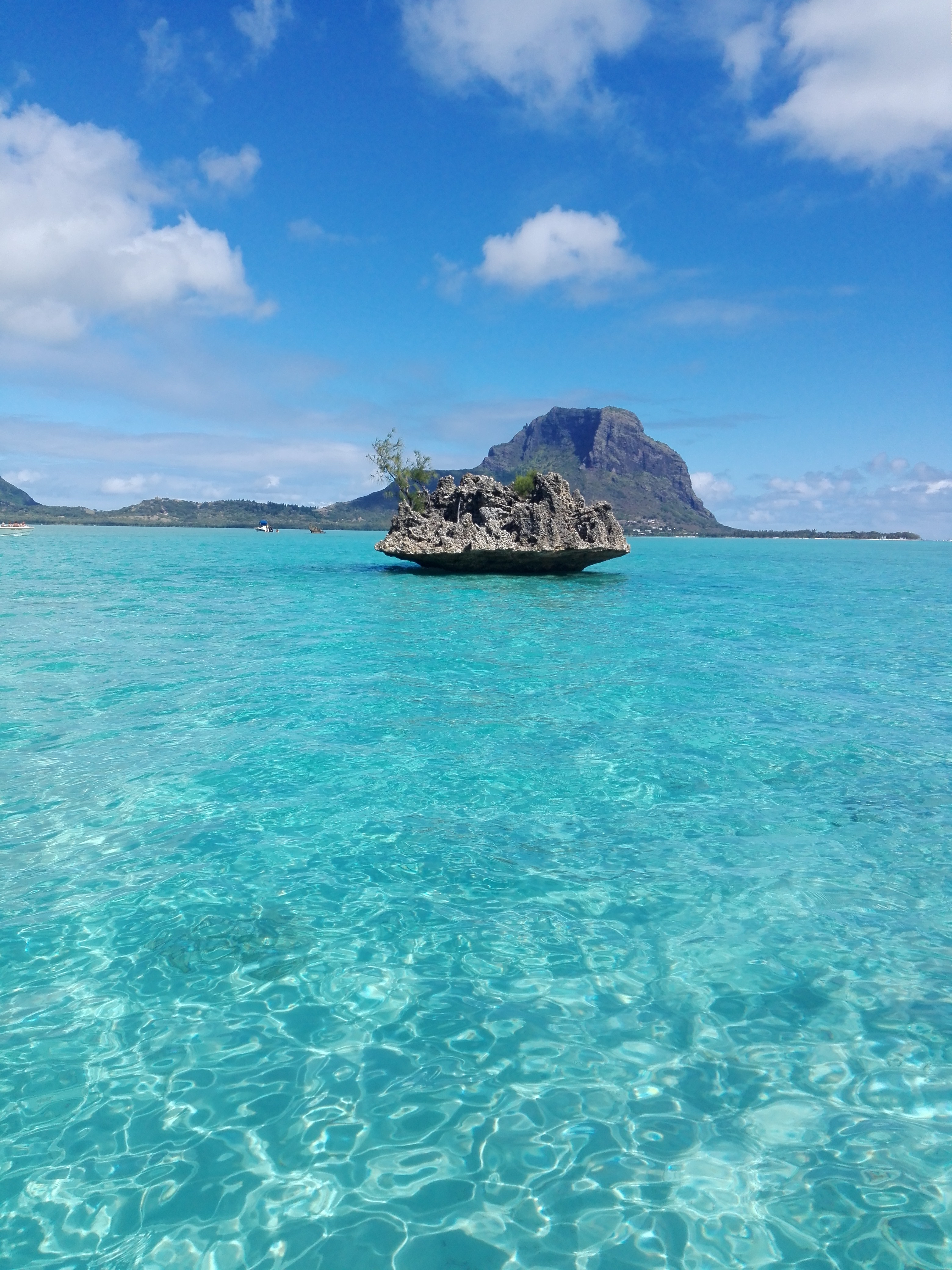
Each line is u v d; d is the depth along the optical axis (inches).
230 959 221.3
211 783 362.3
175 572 1957.4
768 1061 181.0
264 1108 165.0
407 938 233.5
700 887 266.5
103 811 327.0
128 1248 131.1
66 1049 182.9
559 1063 179.9
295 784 362.3
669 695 559.2
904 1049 184.9
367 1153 153.3
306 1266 127.8
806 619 1080.8
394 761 398.3
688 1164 151.0
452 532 1790.1
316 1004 201.3
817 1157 152.6
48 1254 129.7
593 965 220.1
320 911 248.4
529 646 780.0
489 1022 194.9
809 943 231.9
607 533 1803.6
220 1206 140.4
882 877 274.5
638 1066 179.0
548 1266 127.9
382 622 963.3
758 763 401.4
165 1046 184.4
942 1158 152.3
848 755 415.8
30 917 242.4
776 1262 129.2
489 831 312.5
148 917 243.0
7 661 669.9
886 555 5152.6
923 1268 128.2
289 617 1017.5
